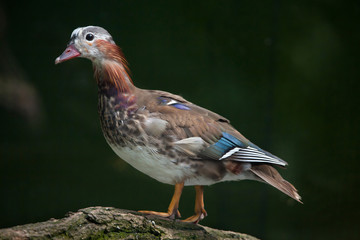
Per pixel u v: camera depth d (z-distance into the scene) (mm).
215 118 5262
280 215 11570
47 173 12266
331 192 11836
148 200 11492
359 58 12031
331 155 12078
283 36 11914
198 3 12297
